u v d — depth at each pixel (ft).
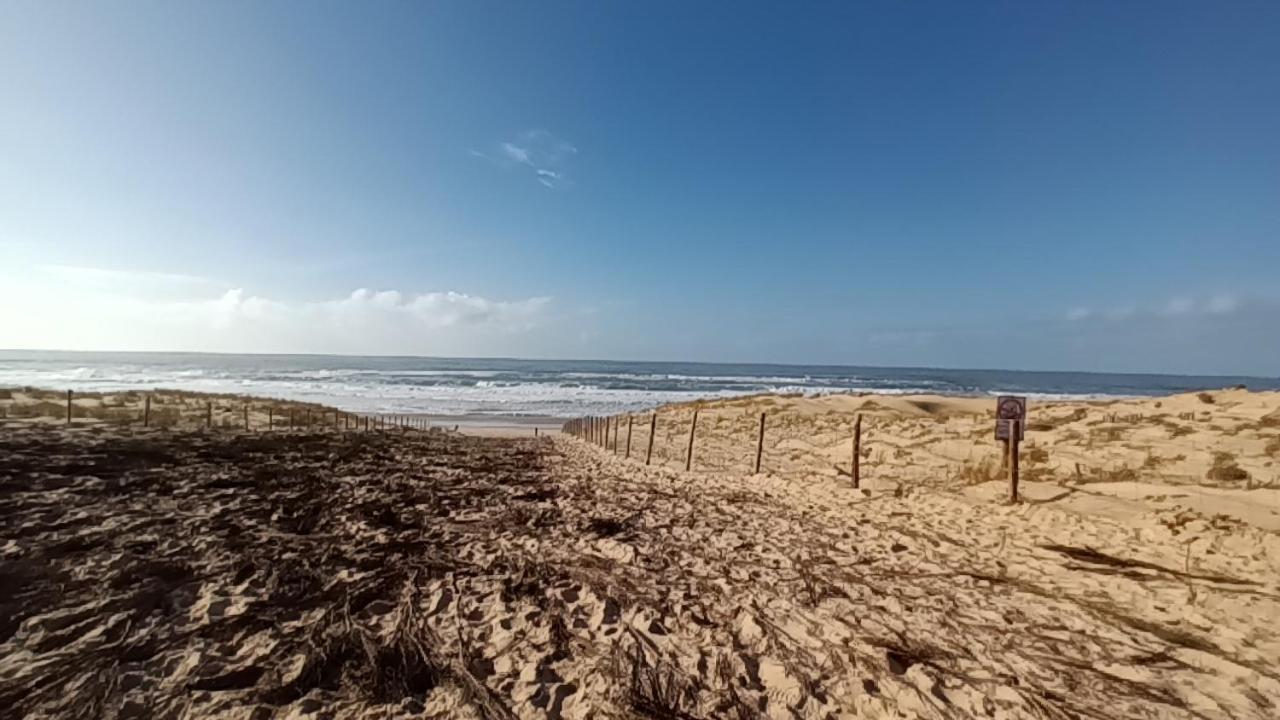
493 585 19.36
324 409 115.34
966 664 14.28
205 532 24.27
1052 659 14.58
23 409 76.59
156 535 23.36
